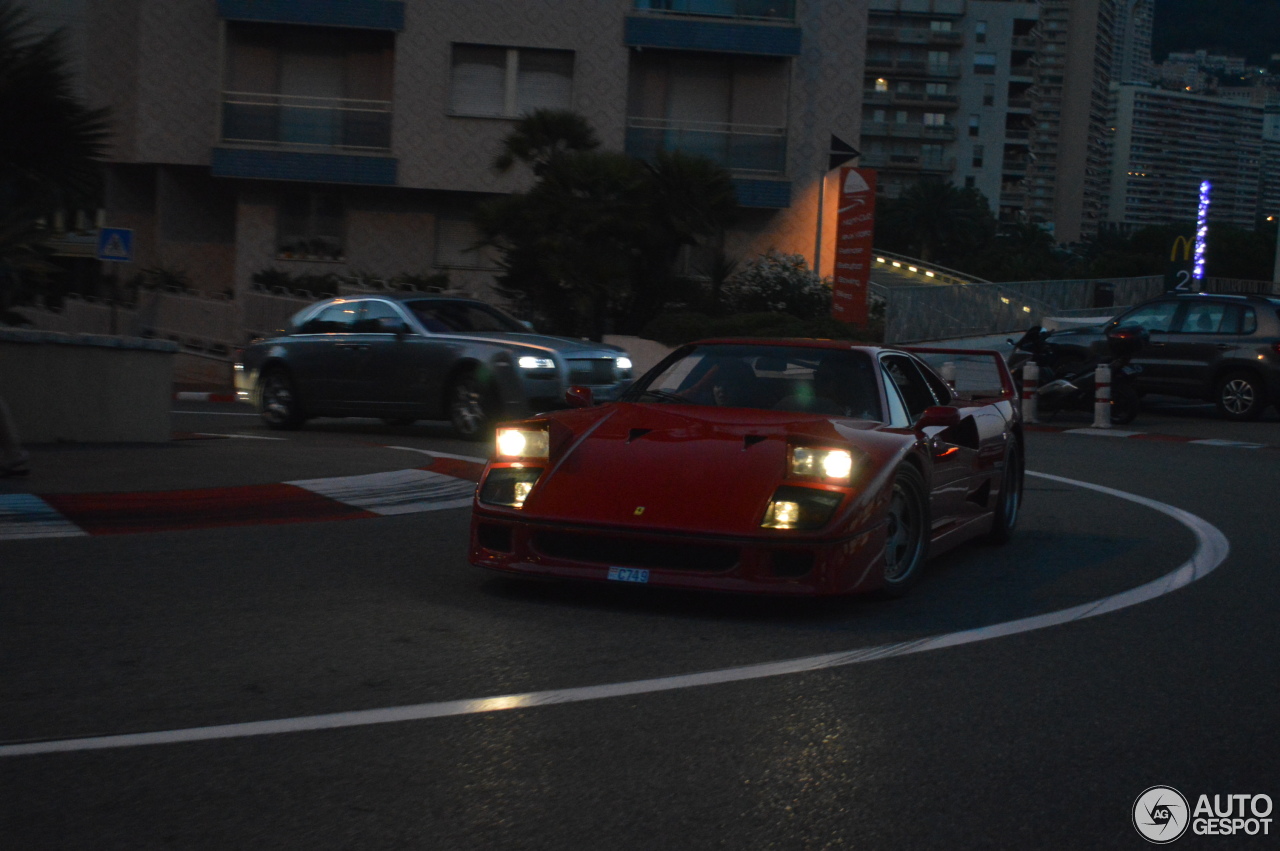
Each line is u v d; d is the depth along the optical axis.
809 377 6.26
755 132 27.73
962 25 116.19
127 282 27.92
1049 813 3.21
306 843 2.92
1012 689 4.34
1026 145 118.75
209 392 20.72
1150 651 4.94
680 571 5.15
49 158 11.66
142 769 3.38
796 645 4.89
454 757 3.52
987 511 7.32
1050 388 17.11
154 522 7.32
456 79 27.09
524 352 12.34
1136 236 99.31
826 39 27.58
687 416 5.83
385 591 5.74
